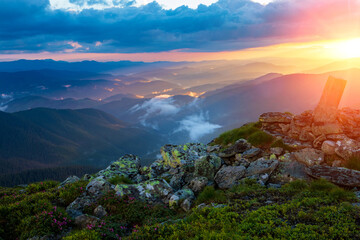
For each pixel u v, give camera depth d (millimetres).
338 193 10984
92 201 14266
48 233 10727
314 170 13352
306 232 8305
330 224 8797
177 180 17719
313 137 16703
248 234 8453
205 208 11023
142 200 14477
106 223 11836
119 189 15055
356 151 13664
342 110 19297
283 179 14344
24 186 21547
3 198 15992
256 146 17844
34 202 13852
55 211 12297
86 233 10281
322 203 10477
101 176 19391
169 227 10023
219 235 8367
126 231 11891
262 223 9234
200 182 15398
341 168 12750
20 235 10969
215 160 17484
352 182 11656
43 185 18453
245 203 11469
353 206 9703
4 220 11883
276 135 18625
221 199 12414
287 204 10570
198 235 8883
